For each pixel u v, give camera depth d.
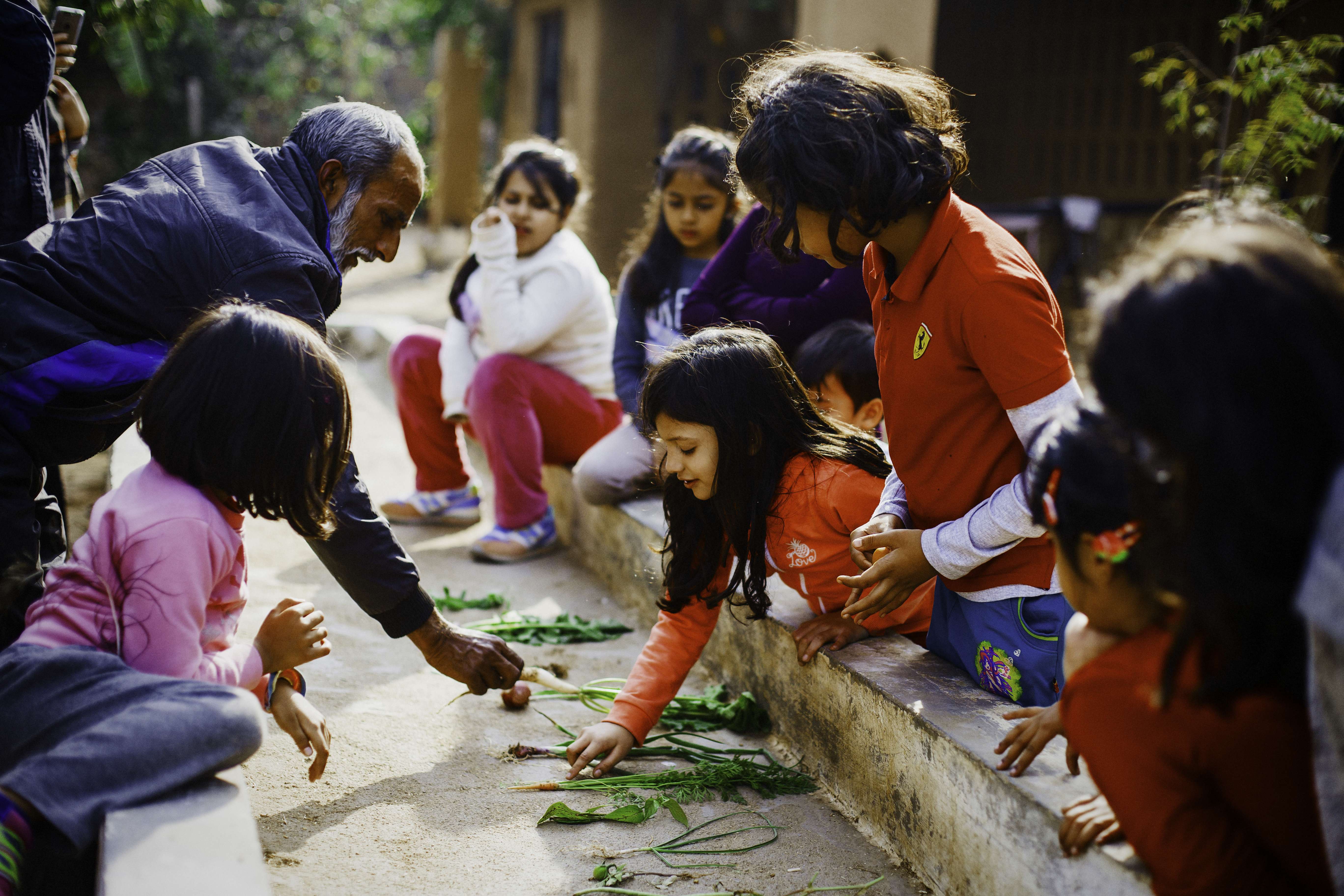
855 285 3.69
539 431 4.49
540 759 2.84
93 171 10.63
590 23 11.14
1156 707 1.60
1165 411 1.46
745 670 3.22
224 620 2.20
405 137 2.62
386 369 7.80
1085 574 1.67
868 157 2.11
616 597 4.19
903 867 2.40
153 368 2.32
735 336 2.70
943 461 2.41
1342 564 1.32
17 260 2.30
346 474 2.47
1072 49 8.73
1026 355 2.16
